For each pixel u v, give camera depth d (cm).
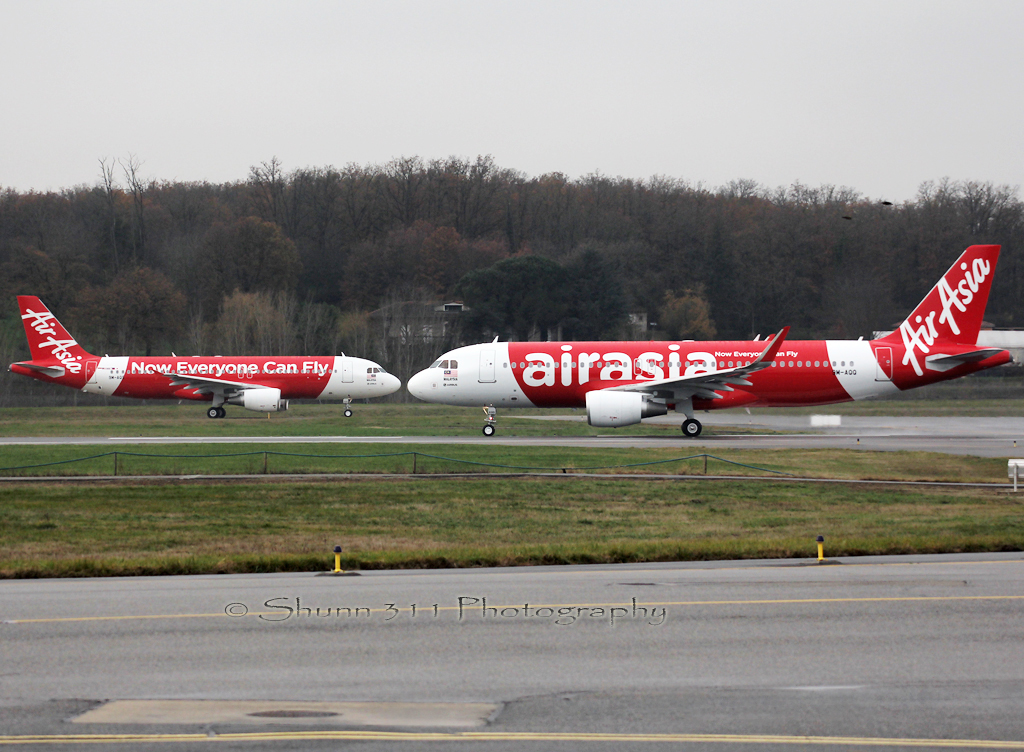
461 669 3075
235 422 16750
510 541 5925
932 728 2556
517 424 15900
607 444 11931
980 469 9619
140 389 18100
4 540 5950
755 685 2902
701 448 11369
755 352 13275
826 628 3559
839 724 2586
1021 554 5316
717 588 4322
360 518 6812
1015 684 2906
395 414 19238
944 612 3806
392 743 2464
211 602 4053
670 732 2531
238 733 2530
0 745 2444
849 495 7956
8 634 3497
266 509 7188
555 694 2831
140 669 3073
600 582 4494
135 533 6209
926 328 13325
